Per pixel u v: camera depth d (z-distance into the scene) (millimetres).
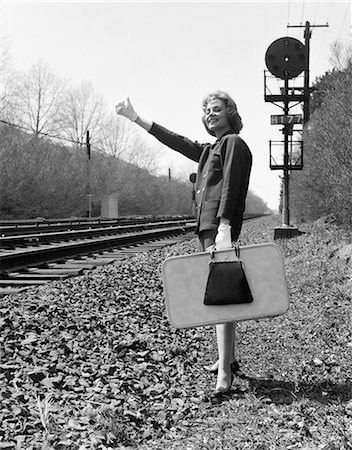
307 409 3943
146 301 8125
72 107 83438
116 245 19781
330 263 10367
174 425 3830
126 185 87125
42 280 9672
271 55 19828
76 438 3383
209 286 3902
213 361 5461
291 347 5629
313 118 18312
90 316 6285
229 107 4418
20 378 4176
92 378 4488
